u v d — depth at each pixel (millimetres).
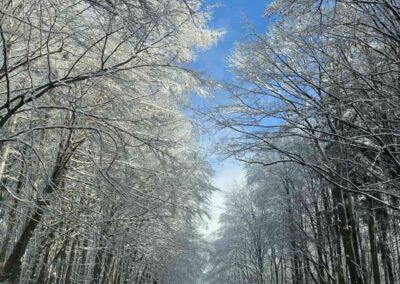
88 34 7207
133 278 25766
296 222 17172
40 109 7426
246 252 34469
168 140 8383
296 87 7883
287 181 18453
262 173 20766
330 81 7777
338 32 7246
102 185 10023
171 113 8875
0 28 6008
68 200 9453
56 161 9359
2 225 11398
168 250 15164
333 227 14508
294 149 11008
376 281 12680
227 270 38344
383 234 14523
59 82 6715
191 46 8461
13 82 8148
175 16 7156
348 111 8406
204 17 8141
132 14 6113
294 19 7453
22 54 7047
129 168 9508
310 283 21406
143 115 8539
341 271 13172
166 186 10328
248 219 32781
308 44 7992
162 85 8312
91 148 9578
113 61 7762
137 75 7898
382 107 7195
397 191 8180
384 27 6652
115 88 7766
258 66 8492
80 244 17000
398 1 6738
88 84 7977
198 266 34250
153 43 7789
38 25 6973
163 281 29656
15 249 9273
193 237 27438
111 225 10453
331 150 9625
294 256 20219
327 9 7625
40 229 12039
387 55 6898
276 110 7938
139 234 11562
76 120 9039
